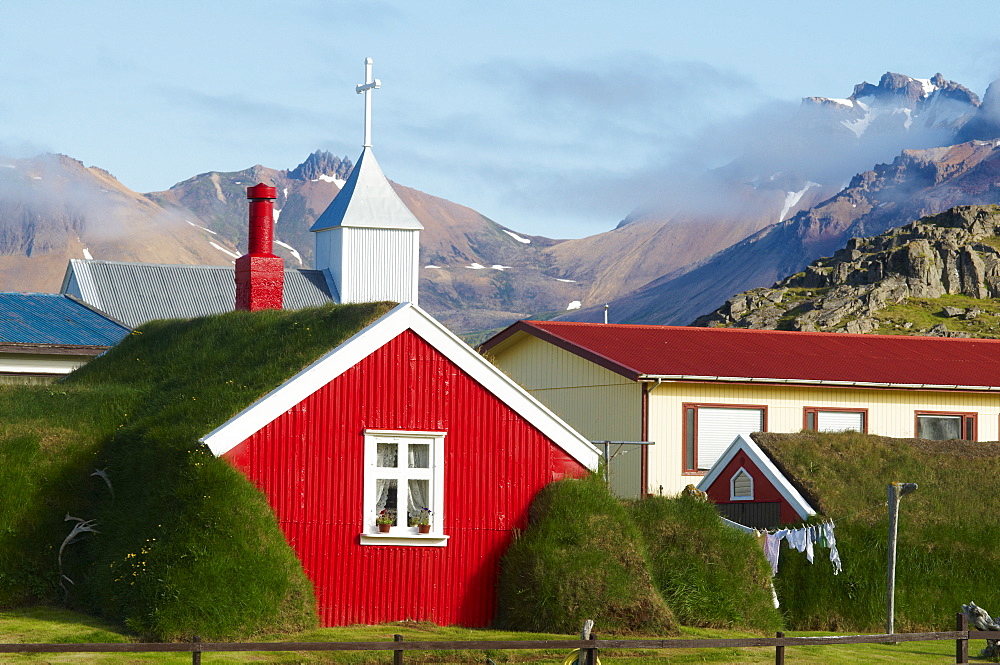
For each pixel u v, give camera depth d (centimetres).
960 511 3919
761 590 3434
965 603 3625
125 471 3192
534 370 6462
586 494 3228
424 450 3209
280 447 3047
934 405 6009
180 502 2861
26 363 5097
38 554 3138
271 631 2798
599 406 5797
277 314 3959
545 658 2748
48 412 3519
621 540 3167
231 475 2911
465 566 3188
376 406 3155
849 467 4122
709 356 5938
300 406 3080
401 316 3197
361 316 3512
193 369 3734
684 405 5534
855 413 5853
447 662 2667
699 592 3319
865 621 3559
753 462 4162
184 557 2755
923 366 6259
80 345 5200
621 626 3034
